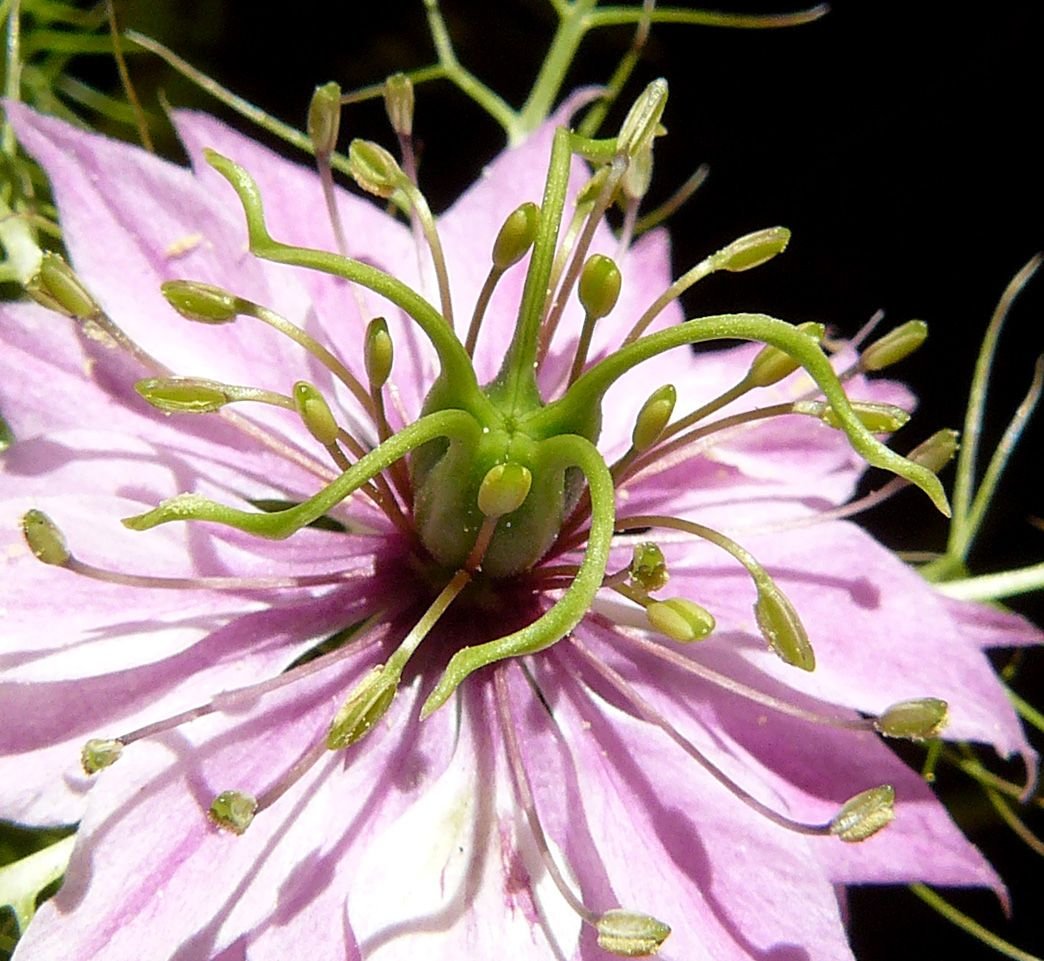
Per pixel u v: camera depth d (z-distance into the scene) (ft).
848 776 0.20
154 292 0.20
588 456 0.18
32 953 0.17
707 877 0.19
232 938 0.17
